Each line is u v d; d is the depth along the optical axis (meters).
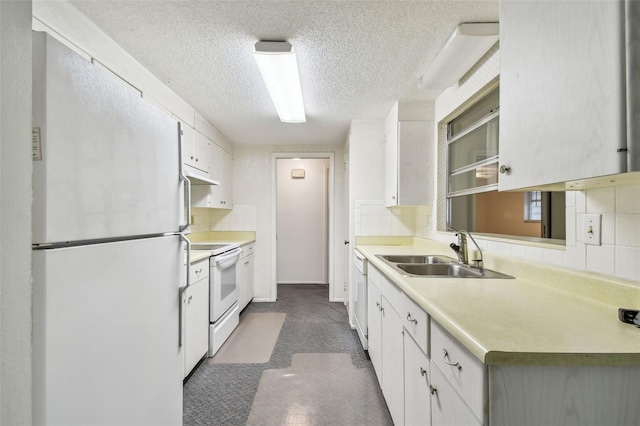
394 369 1.59
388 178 2.98
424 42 1.76
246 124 3.31
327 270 5.32
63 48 0.79
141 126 1.12
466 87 2.10
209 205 3.21
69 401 0.79
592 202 1.14
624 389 0.72
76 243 0.84
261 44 1.72
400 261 2.31
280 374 2.25
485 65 1.86
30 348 0.57
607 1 0.72
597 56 0.74
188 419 1.75
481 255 1.69
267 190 4.20
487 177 2.04
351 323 3.18
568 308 1.00
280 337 2.95
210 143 3.24
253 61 1.98
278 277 5.31
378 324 2.04
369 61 1.98
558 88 0.87
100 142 0.91
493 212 3.19
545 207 1.66
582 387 0.71
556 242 1.44
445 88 2.31
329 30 1.66
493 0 1.42
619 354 0.70
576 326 0.85
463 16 1.54
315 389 2.05
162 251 1.25
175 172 1.37
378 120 3.17
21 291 0.55
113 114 0.97
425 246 2.77
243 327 3.22
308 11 1.50
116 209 0.98
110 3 1.44
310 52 1.87
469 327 0.83
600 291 1.06
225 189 3.80
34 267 0.73
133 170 1.07
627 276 1.01
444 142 2.62
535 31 0.96
